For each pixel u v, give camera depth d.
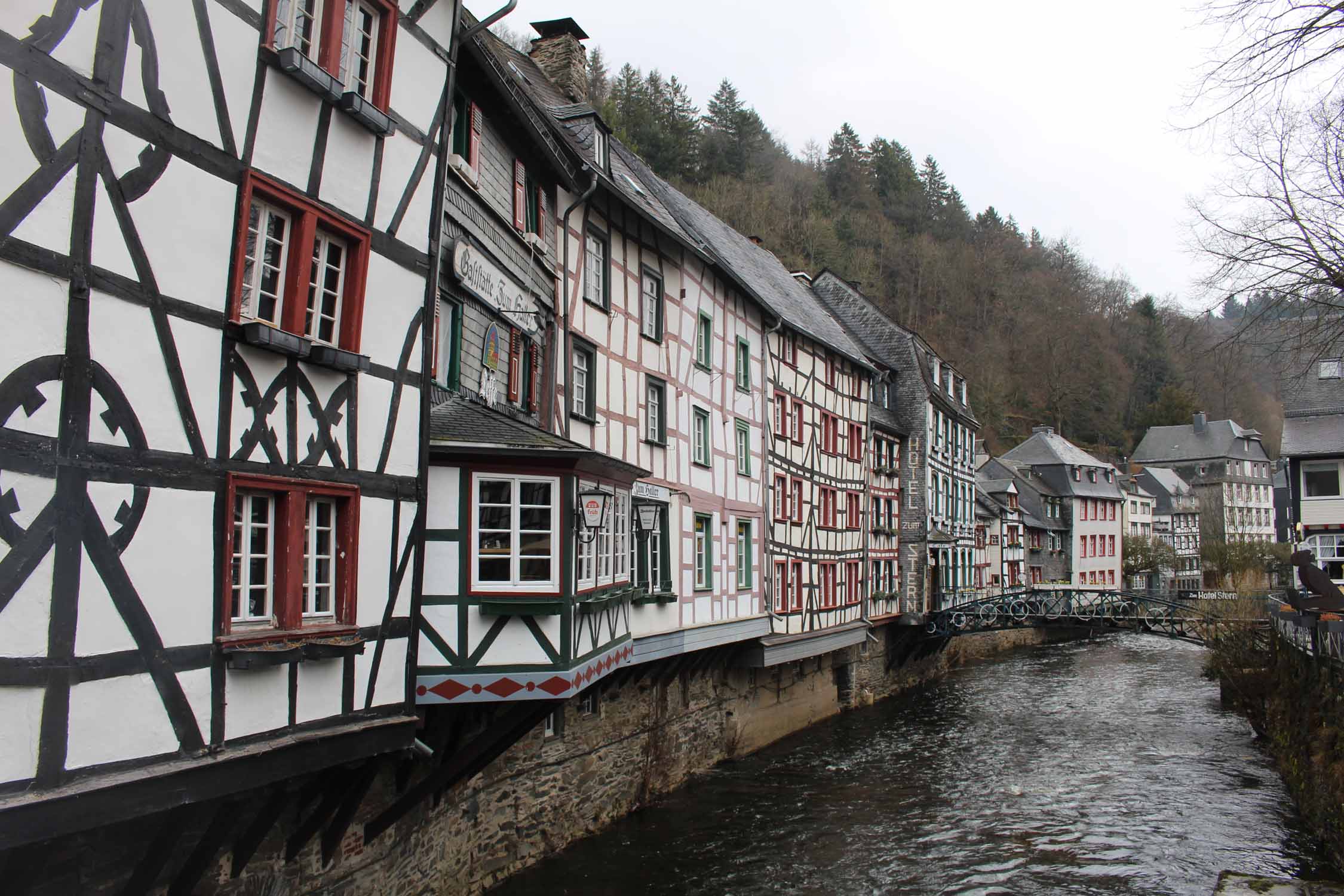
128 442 5.27
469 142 9.93
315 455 6.73
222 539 5.90
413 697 7.76
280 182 6.36
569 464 9.35
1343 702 14.39
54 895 5.35
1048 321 72.38
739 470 19.72
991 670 36.69
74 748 4.96
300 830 7.29
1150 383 78.56
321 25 6.80
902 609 31.36
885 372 31.47
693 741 17.73
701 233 21.23
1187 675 34.72
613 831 13.88
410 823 9.16
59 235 4.88
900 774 18.88
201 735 5.72
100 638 5.10
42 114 4.78
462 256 9.38
